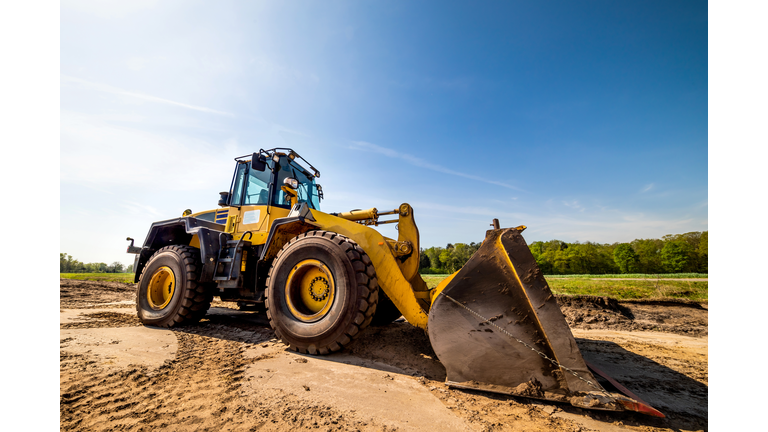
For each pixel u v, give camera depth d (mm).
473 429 1743
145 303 4672
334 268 3127
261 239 4434
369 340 3438
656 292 9914
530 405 2072
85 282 12070
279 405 1958
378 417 1843
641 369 3025
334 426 1721
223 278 4270
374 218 4516
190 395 2082
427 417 1867
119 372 2455
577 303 6980
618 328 5414
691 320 6008
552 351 2178
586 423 1860
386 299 4367
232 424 1714
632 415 1973
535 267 2393
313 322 3125
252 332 4117
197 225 4742
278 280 3428
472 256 2645
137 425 1677
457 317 2496
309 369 2637
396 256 4039
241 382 2320
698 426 1872
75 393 2041
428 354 3189
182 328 4316
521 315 2344
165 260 4668
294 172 5023
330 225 3688
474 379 2328
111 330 4062
